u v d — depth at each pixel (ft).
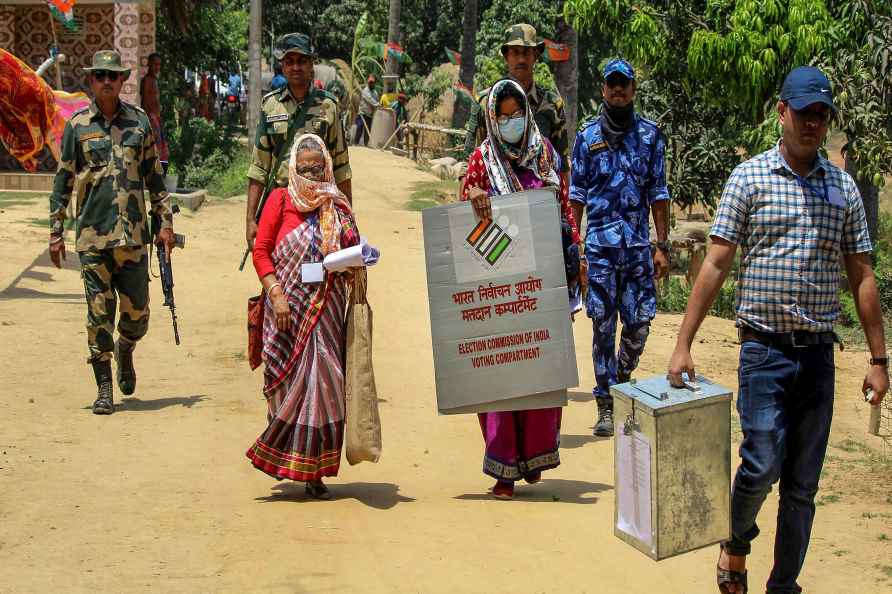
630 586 16.52
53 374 28.66
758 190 15.37
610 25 51.83
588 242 26.17
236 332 34.50
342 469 22.57
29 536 17.43
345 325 20.22
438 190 74.28
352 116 131.34
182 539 17.58
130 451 22.47
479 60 131.95
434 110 137.28
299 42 24.31
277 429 19.70
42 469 20.89
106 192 25.75
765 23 48.26
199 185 78.48
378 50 137.90
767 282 15.37
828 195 15.30
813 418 15.48
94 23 69.51
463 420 26.63
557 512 19.84
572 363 20.45
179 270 44.06
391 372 30.71
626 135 25.90
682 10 51.37
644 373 31.96
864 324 15.67
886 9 46.98
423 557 17.20
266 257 20.12
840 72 46.03
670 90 55.93
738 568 15.94
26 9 69.82
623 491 14.92
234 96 132.05
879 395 15.55
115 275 26.27
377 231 53.83
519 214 20.33
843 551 18.79
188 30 89.86
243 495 20.11
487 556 17.38
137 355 31.32
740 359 15.72
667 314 44.21
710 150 55.36
